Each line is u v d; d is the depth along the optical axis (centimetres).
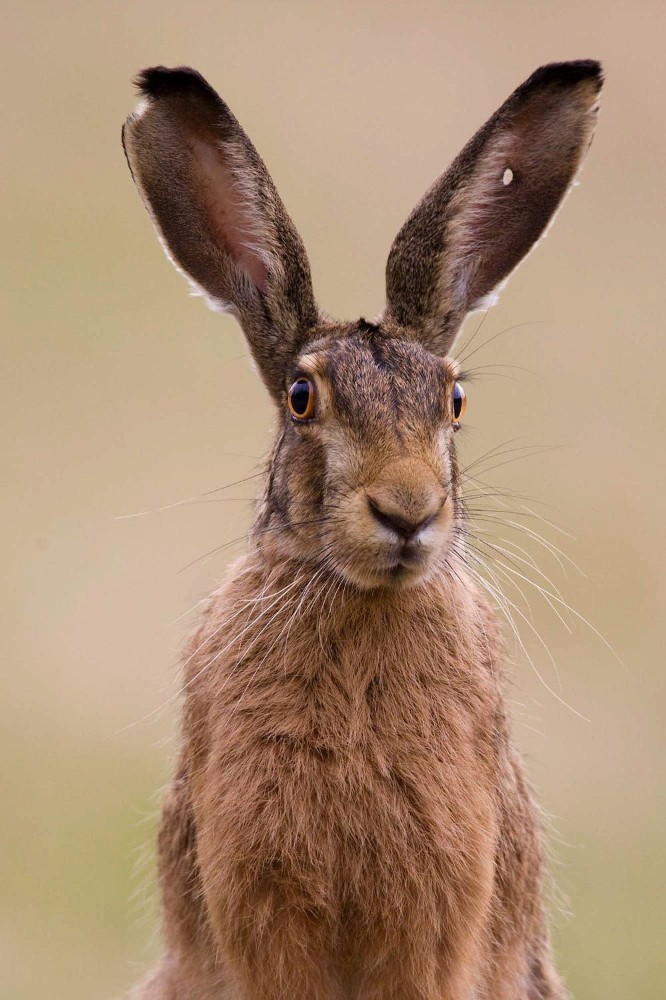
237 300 1462
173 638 2266
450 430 1345
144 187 1447
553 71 1441
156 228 1459
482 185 1441
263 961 1325
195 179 1459
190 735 1375
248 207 1445
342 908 1330
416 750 1320
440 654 1336
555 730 2297
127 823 2109
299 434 1337
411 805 1321
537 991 1538
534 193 1491
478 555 1609
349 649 1317
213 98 1423
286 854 1303
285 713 1316
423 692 1326
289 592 1339
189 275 1474
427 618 1331
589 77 1455
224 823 1315
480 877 1334
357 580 1287
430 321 1445
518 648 2405
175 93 1426
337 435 1301
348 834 1312
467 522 1561
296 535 1334
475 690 1352
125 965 1939
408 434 1285
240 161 1425
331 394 1312
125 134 1434
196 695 1368
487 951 1428
